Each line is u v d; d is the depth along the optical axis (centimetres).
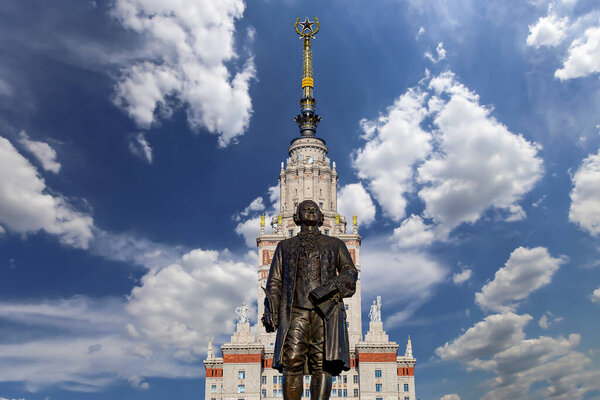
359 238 15500
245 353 14050
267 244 15350
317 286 1427
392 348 13938
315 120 16988
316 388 1371
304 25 15512
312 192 15800
